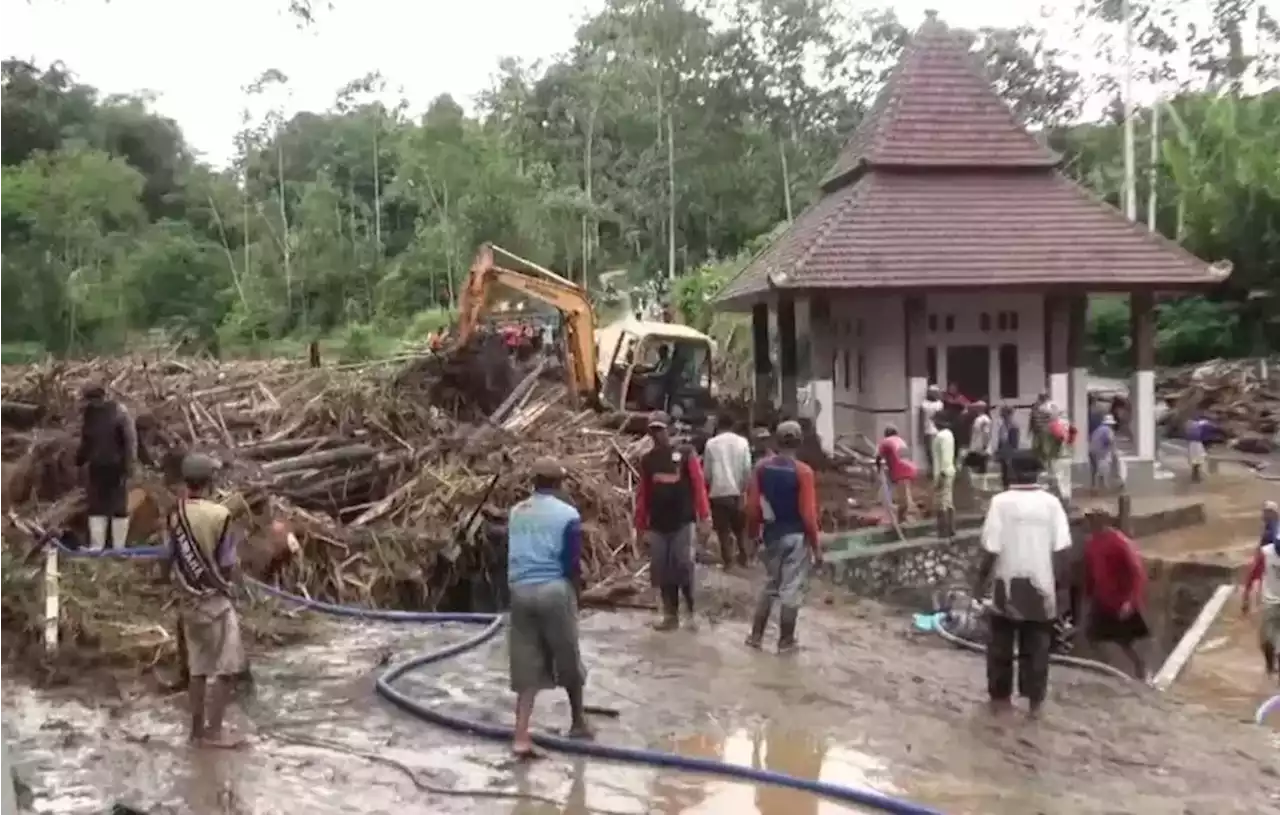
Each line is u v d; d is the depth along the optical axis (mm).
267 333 62750
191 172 85125
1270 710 12078
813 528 11930
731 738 9008
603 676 10812
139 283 64000
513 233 58094
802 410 24875
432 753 8344
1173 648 17016
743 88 66875
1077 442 25234
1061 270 24531
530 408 19484
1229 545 20156
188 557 8172
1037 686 9930
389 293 63406
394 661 10953
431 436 16906
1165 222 53000
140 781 7508
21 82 79438
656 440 12852
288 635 11719
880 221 25188
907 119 26750
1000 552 9875
